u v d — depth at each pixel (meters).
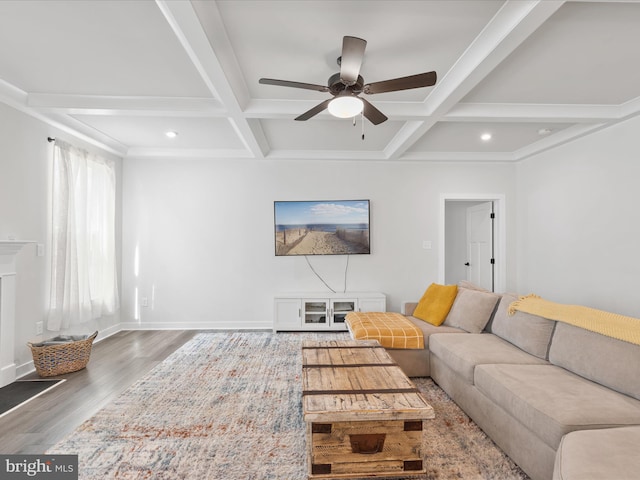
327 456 1.66
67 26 2.05
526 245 4.88
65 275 3.53
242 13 1.92
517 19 1.88
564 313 2.26
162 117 3.53
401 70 2.59
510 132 4.02
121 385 2.88
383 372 2.12
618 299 3.47
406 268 5.02
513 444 1.83
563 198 4.19
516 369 2.12
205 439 2.08
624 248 3.41
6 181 2.99
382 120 2.63
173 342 4.16
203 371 3.20
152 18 1.97
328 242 4.93
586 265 3.87
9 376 2.90
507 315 2.79
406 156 4.86
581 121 3.37
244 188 4.92
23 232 3.15
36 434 2.13
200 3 1.75
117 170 4.70
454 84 2.64
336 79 2.34
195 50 2.05
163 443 2.04
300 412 2.41
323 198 4.98
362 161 4.99
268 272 4.92
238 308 4.89
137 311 4.81
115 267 4.49
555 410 1.58
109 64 2.50
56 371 3.07
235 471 1.79
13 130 3.05
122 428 2.20
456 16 1.96
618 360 1.80
